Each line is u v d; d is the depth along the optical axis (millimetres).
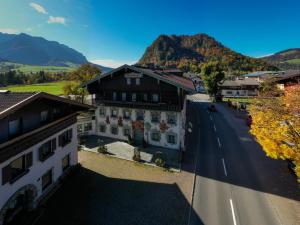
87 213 18469
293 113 18766
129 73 34750
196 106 67812
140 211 18875
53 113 21125
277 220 17953
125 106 34594
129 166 27109
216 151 31906
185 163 28109
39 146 18906
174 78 39250
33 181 18375
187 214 18625
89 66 64750
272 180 23875
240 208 19406
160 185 22922
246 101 74875
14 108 14453
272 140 18531
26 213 18109
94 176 24516
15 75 139500
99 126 38344
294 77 33719
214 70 78188
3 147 14898
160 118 32844
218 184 23234
